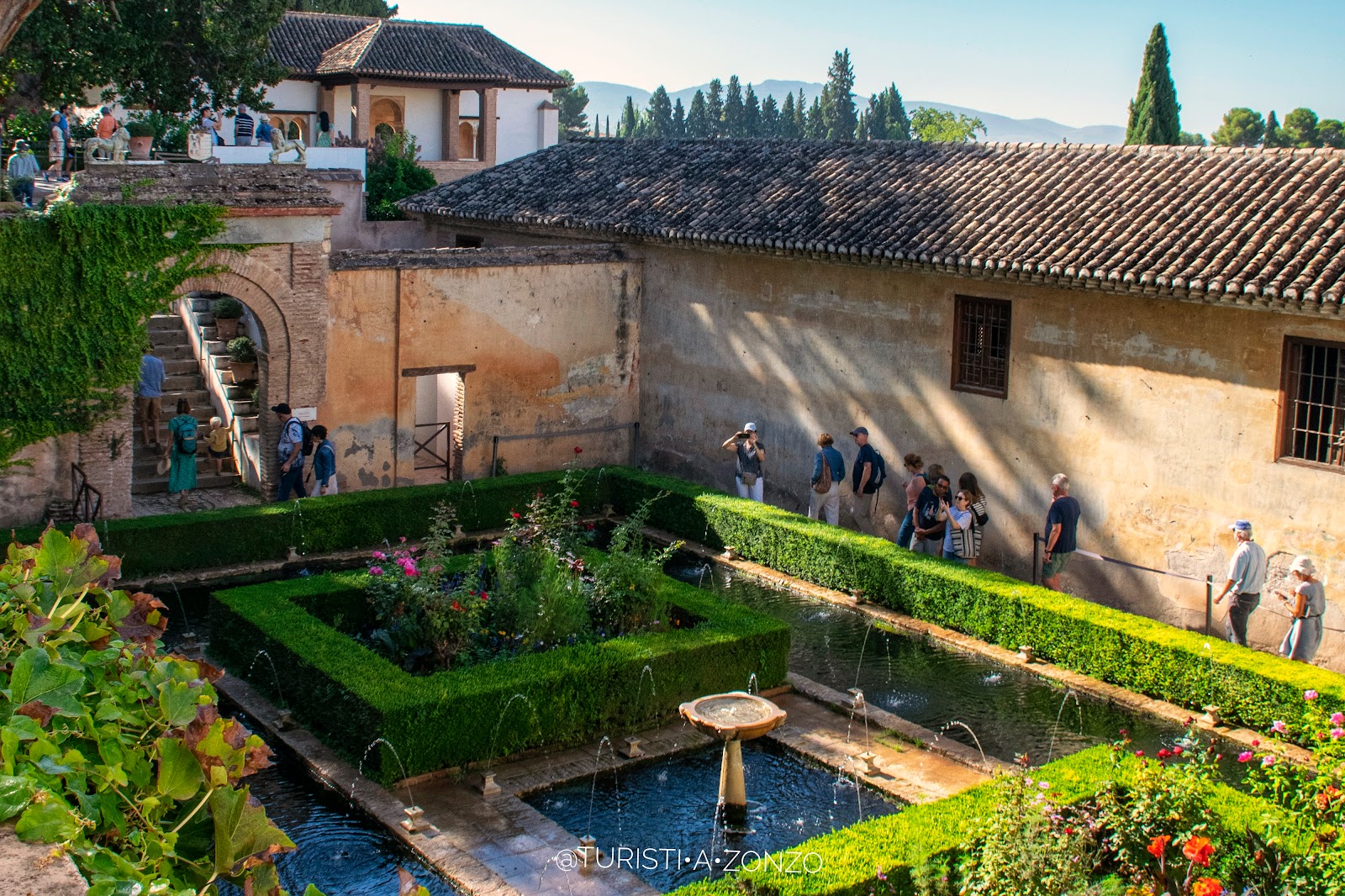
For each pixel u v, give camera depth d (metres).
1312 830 7.98
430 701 10.23
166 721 3.68
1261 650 14.04
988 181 17.75
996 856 7.73
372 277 18.59
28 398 15.69
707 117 111.06
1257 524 13.98
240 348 19.72
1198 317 14.24
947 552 15.59
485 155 39.06
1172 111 45.44
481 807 9.91
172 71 29.14
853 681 13.04
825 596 15.85
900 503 17.70
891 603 15.20
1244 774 10.88
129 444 16.59
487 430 20.12
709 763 10.94
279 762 10.75
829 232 17.62
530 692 10.77
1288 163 15.50
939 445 17.14
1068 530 14.90
